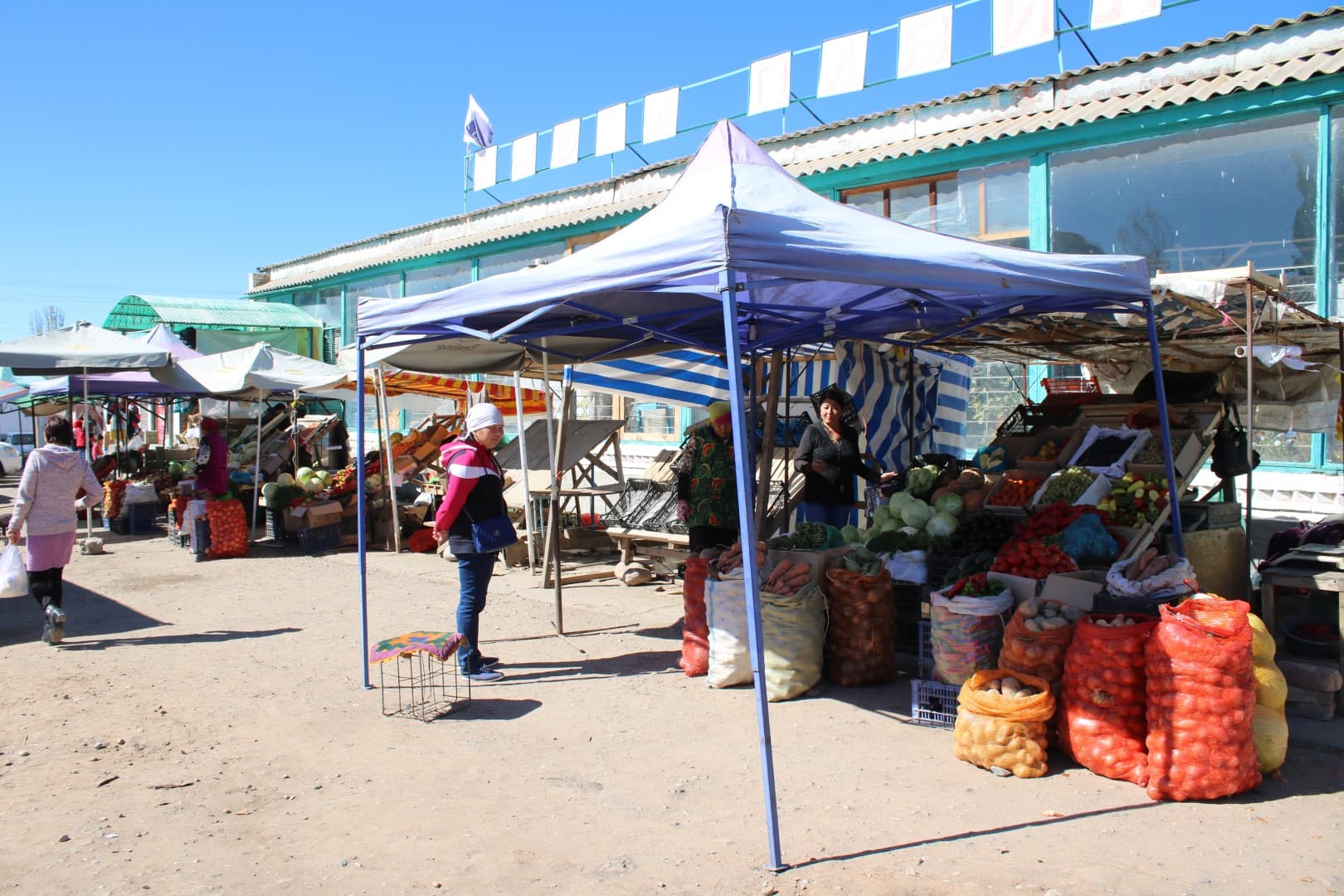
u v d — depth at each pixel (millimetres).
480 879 3643
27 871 3734
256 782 4660
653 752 4965
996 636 5258
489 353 8586
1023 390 10758
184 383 14383
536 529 11164
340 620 8352
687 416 14586
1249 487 6520
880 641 6016
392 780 4672
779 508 8914
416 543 12430
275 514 13188
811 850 3803
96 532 15094
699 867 3693
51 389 15875
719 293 4250
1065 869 3555
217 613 8703
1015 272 4730
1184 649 4145
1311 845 3721
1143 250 9859
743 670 5996
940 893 3420
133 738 5301
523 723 5473
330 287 22438
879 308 6391
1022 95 10875
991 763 4535
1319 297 8742
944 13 11062
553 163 16109
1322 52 8672
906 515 7109
